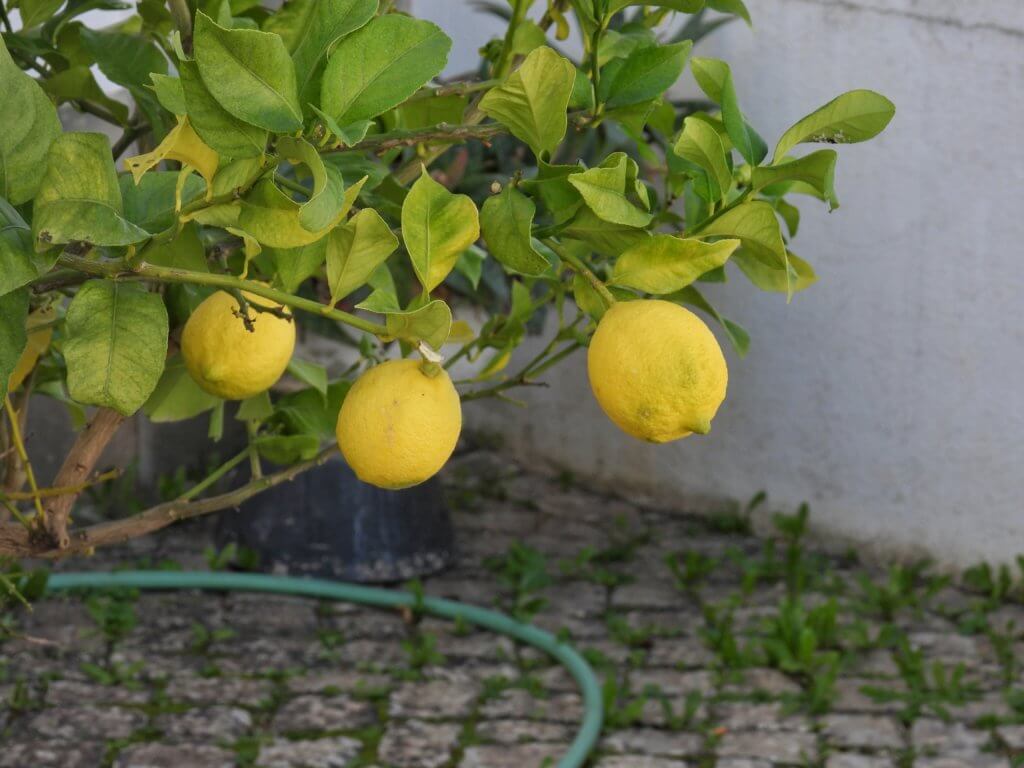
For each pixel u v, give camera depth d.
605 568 5.02
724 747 3.59
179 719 3.66
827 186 1.15
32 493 1.58
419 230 1.17
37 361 1.86
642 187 1.22
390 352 4.68
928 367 4.86
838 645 4.27
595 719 3.63
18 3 1.78
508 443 6.29
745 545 5.29
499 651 4.16
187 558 4.93
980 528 4.81
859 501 5.11
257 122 1.02
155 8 1.80
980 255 4.69
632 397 1.14
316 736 3.61
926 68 4.70
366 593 4.52
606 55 1.54
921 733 3.67
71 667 3.95
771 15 5.00
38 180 1.12
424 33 1.13
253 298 1.36
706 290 5.36
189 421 5.45
